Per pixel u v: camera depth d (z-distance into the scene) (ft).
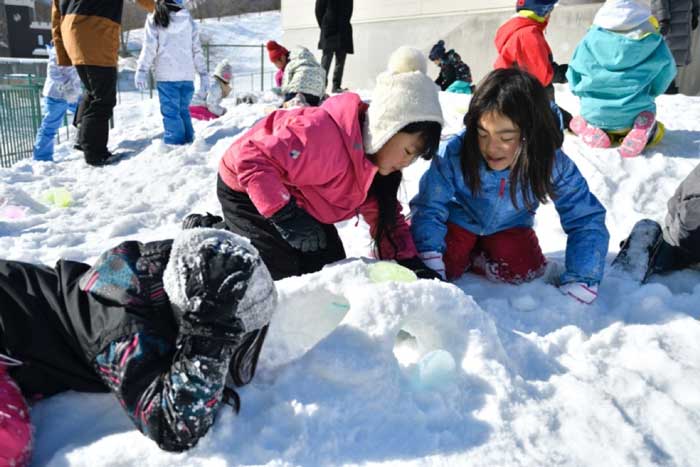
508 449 4.64
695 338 6.36
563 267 8.55
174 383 4.32
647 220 8.58
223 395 4.80
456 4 32.04
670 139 14.43
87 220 12.05
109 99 16.98
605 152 13.47
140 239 10.81
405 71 6.87
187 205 12.96
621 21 13.23
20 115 20.70
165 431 4.38
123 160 17.80
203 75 19.90
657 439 4.89
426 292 5.53
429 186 7.88
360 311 5.40
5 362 4.77
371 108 7.01
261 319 4.73
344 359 5.04
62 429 4.84
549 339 6.37
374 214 8.07
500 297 7.60
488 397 5.14
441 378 5.24
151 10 17.81
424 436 4.75
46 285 5.18
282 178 7.30
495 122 6.73
